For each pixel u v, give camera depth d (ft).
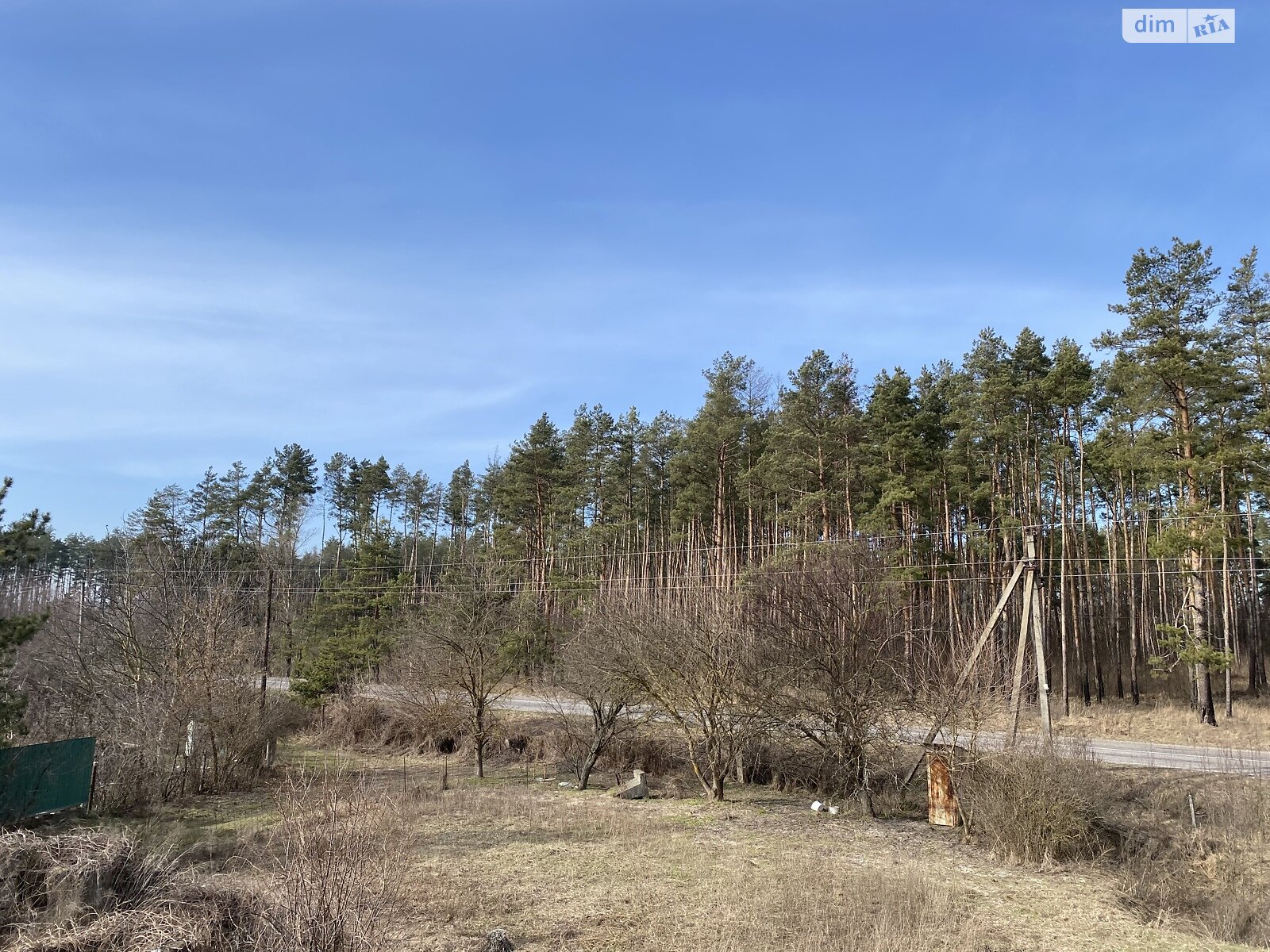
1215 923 33.47
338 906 20.90
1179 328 90.07
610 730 65.77
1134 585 123.13
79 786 51.60
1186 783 52.70
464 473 189.47
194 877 27.50
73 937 22.66
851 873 36.91
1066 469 120.37
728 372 126.31
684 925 29.22
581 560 125.70
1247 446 86.89
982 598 105.60
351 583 112.78
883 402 112.88
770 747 65.41
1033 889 36.47
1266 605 145.69
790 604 57.00
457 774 71.10
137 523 96.37
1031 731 51.57
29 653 74.28
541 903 31.68
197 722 63.16
